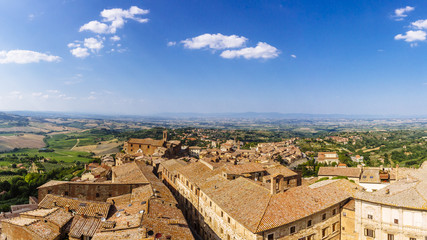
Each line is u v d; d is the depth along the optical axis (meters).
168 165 112.56
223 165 88.56
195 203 75.44
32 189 123.50
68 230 47.16
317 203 56.38
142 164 108.44
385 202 52.72
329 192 62.47
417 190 53.72
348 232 59.56
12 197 116.94
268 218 48.62
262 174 80.94
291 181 80.69
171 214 52.75
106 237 40.47
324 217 56.78
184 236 43.88
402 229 51.31
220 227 58.69
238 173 75.31
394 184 64.75
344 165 175.62
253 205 53.66
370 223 54.88
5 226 46.25
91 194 67.88
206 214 67.00
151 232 42.44
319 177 117.06
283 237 49.31
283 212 51.03
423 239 49.41
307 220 53.19
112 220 49.81
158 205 55.72
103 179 99.75
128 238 39.50
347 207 59.75
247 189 61.34
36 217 48.44
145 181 73.62
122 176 85.12
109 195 68.94
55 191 64.44
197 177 81.62
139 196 62.72
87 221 48.84
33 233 43.69
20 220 47.28
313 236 54.44
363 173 111.50
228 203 57.78
